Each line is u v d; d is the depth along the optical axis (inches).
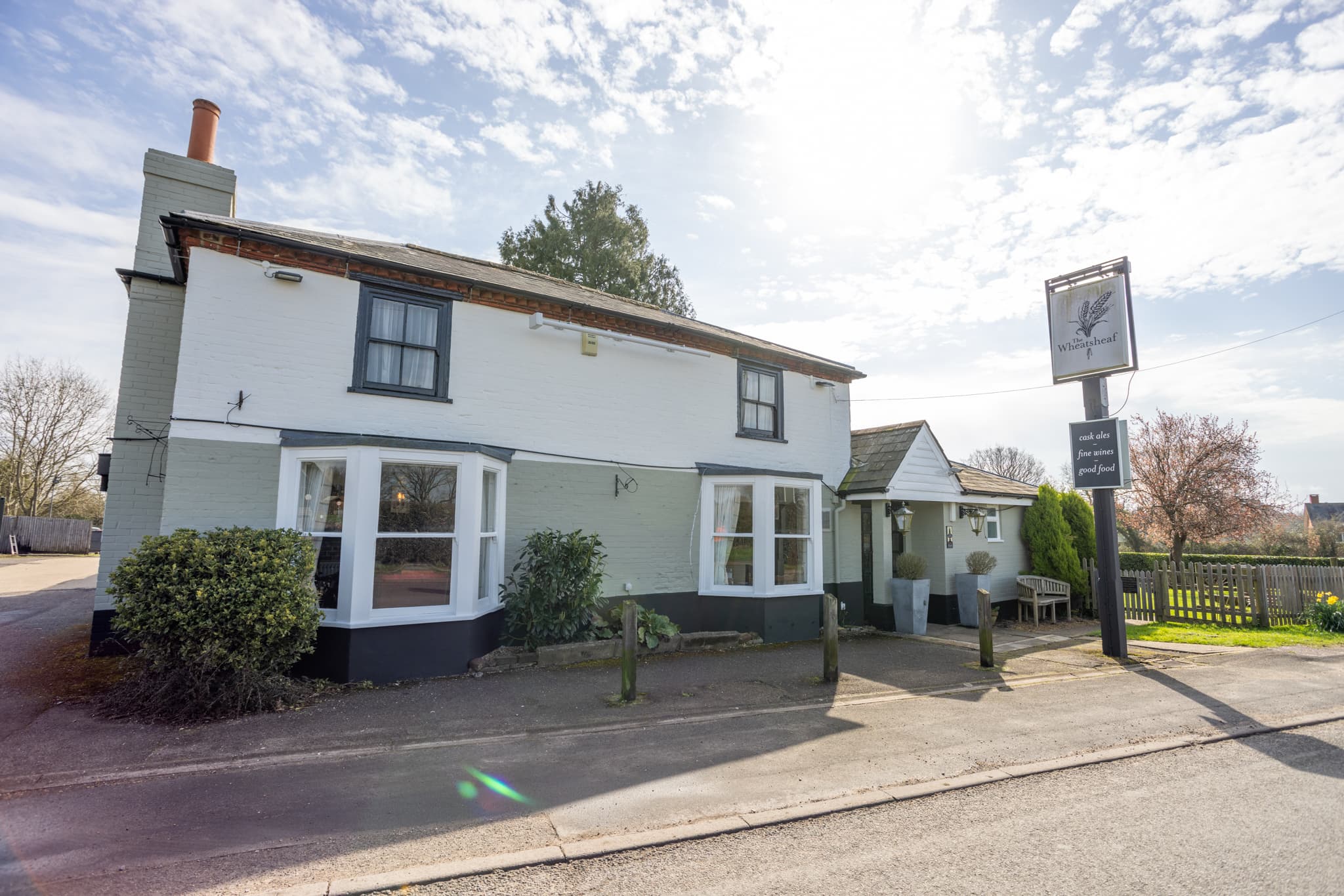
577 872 152.9
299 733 245.9
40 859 153.3
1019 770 218.5
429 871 150.8
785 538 483.8
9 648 374.3
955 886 146.0
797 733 257.1
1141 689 336.2
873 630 534.0
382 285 368.2
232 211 439.5
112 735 239.6
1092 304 436.1
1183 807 190.5
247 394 330.0
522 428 410.3
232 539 276.8
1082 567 661.3
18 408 1348.4
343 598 318.0
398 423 367.2
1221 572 570.9
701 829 173.2
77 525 1374.3
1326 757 235.8
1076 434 438.6
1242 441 784.3
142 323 384.5
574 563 382.0
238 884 143.7
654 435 468.1
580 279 1008.9
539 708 283.3
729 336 526.9
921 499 565.3
